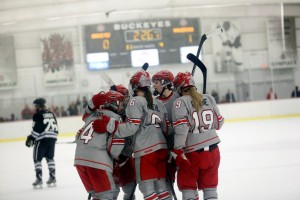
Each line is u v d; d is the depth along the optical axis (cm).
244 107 3784
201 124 931
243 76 4194
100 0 4009
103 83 4156
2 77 4041
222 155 2070
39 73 4122
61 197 1413
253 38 4247
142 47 4206
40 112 1603
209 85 4041
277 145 2239
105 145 944
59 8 4009
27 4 3959
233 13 4256
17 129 3594
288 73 4216
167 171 1005
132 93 994
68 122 3631
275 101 3800
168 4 4097
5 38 4094
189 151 936
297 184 1327
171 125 989
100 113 966
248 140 2525
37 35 4125
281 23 4247
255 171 1599
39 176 1603
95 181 940
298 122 3319
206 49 4188
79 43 4159
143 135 958
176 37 4231
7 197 1503
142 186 955
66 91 4147
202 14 4247
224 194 1268
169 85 1004
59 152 2627
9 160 2478
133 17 4194
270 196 1200
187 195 933
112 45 4181
